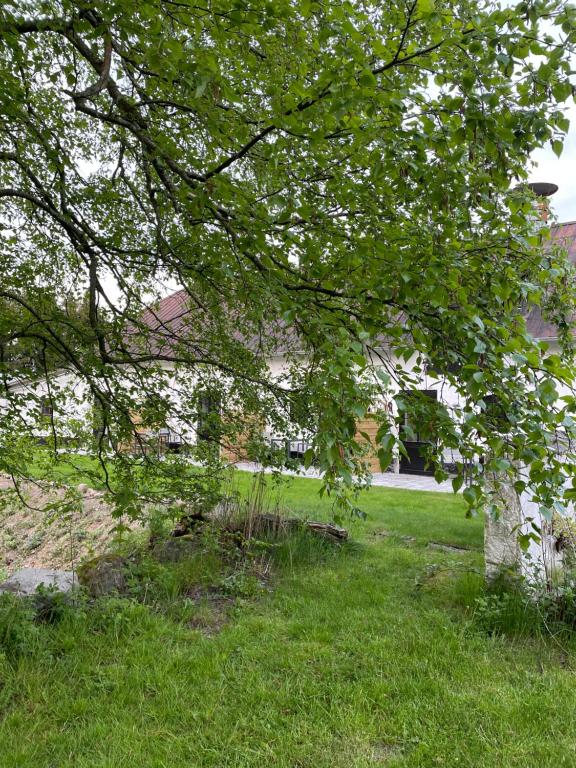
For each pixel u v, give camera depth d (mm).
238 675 3518
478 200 2404
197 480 4965
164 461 4957
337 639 4098
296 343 5180
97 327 4953
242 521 6340
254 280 2564
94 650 3654
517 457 2041
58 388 5070
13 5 2809
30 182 5270
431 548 6926
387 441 1762
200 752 2746
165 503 4777
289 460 5176
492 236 2617
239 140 2818
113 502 4355
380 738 2912
